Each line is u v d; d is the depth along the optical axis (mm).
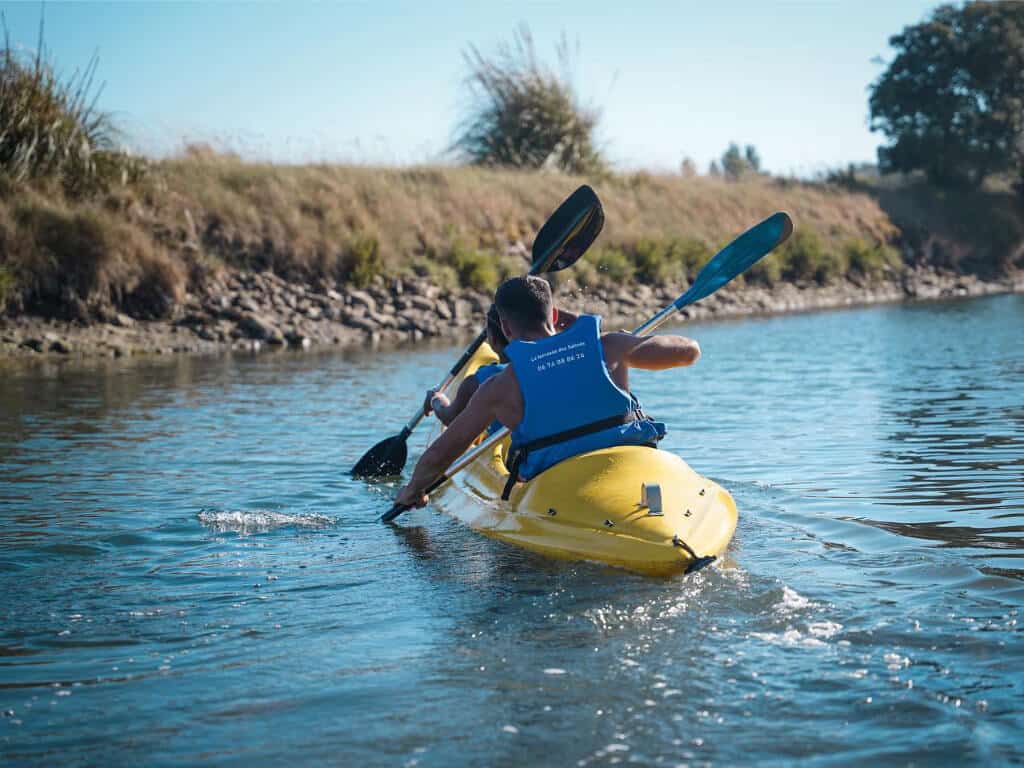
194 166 16406
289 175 17156
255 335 13203
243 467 5707
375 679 2611
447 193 18984
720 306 18938
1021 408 7199
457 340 13836
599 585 3328
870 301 21219
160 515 4578
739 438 6359
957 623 2912
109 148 14938
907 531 4027
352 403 8203
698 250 21219
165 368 10570
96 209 13508
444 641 2877
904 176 32750
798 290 21875
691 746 2209
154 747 2266
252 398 8461
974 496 4637
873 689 2469
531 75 22609
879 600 3131
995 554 3660
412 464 5992
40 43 14039
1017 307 18484
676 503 3684
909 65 31688
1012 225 30031
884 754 2156
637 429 3982
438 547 3969
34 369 10352
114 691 2572
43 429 6934
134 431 6871
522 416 3951
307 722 2373
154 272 13484
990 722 2287
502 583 3406
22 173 13406
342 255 15766
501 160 22469
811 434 6430
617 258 19172
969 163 31703
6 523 4418
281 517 4547
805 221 25750
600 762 2148
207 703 2490
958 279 26453
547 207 20250
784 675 2564
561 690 2508
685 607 3088
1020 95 31250
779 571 3463
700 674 2582
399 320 14688
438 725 2338
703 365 10555
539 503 3855
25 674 2691
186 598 3355
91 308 12836
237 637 2961
